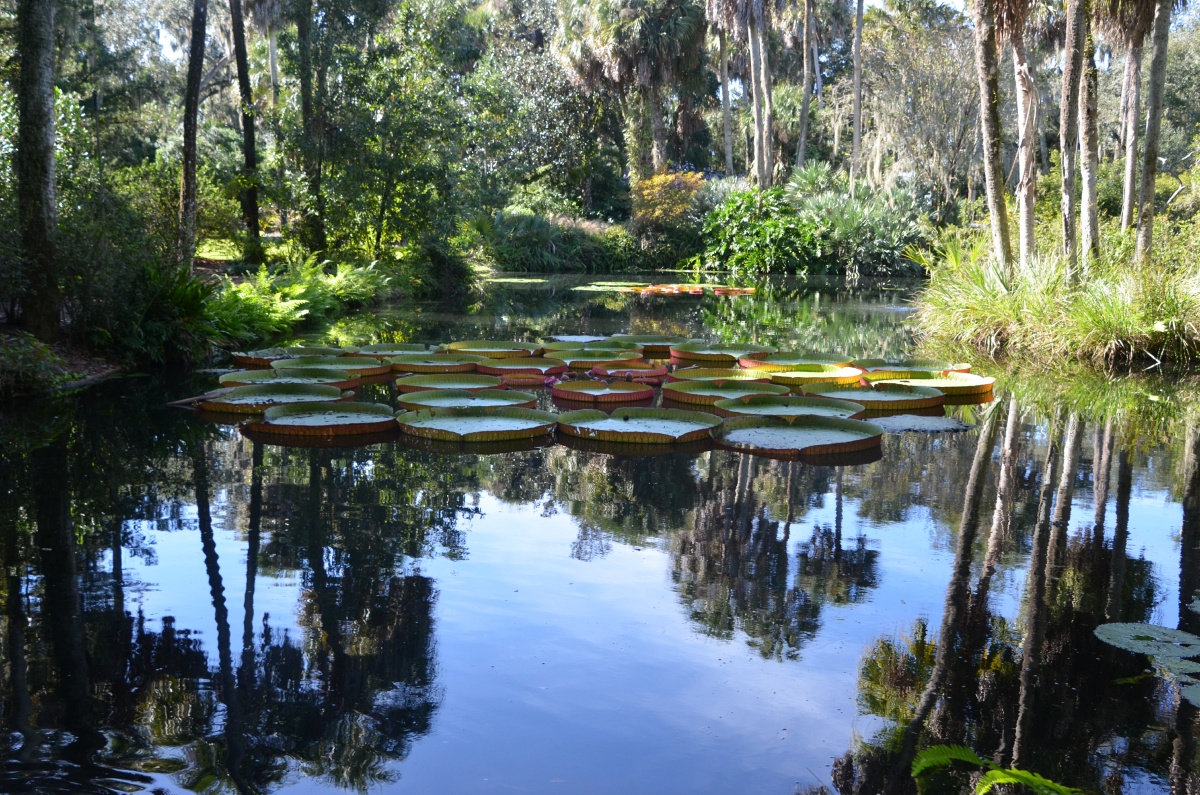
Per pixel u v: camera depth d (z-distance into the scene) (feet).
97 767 7.14
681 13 90.53
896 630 10.06
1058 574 11.82
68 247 25.59
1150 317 31.48
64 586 10.88
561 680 8.81
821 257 85.46
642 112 94.12
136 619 9.98
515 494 15.29
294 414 20.66
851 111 99.45
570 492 15.48
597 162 104.58
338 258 55.98
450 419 20.52
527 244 88.12
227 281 36.58
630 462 17.67
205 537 12.74
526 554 12.37
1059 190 72.90
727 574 11.76
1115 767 7.37
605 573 11.71
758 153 88.69
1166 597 11.03
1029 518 14.30
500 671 8.98
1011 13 34.68
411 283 58.49
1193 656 9.36
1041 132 83.61
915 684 8.79
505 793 6.89
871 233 83.61
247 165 55.26
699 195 93.61
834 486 16.07
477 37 102.22
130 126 76.89
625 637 9.79
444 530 13.30
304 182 54.13
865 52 97.81
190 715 8.04
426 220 58.08
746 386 24.70
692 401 23.41
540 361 28.53
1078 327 32.17
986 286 36.47
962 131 82.84
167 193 46.98
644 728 7.95
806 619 10.35
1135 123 40.37
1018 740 7.82
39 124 24.47
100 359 27.35
